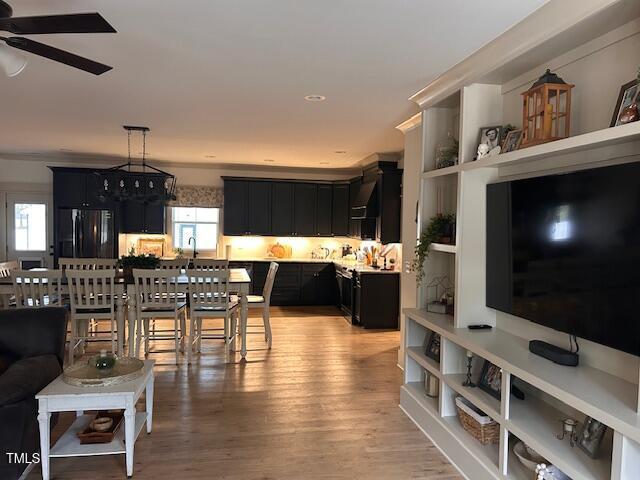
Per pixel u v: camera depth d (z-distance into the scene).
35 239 7.89
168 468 2.86
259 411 3.75
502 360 2.51
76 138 6.02
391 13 2.34
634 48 2.19
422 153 3.88
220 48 2.84
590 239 2.23
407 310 3.86
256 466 2.91
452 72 3.23
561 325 2.44
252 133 5.50
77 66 2.40
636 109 1.95
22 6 2.30
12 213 7.82
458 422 3.15
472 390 2.93
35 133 5.70
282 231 8.71
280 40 2.71
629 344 2.00
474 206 3.19
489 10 2.31
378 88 3.62
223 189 8.68
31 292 4.70
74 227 7.57
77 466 2.86
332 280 8.66
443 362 3.24
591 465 2.07
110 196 5.85
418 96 3.83
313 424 3.54
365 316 6.73
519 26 2.49
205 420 3.56
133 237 8.31
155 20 2.46
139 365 3.03
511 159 2.60
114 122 5.02
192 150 6.88
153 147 6.67
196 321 5.64
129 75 3.38
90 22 1.90
